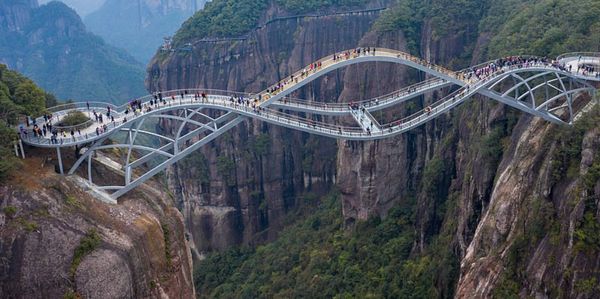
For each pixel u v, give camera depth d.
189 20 151.50
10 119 54.22
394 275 84.12
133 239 51.38
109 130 58.41
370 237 97.94
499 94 71.75
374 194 103.00
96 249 47.66
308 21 147.12
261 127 136.00
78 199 51.22
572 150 54.94
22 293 44.91
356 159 104.50
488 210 67.38
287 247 111.69
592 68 70.31
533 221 56.25
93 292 46.00
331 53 147.88
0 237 45.19
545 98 75.69
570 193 52.78
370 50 86.31
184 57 144.75
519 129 72.25
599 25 79.94
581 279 48.81
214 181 134.75
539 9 95.00
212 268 120.94
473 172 77.31
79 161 56.22
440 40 112.00
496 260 60.31
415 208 97.12
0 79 58.44
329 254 97.88
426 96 107.88
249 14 145.50
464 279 64.62
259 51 144.88
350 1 151.25
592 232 49.16
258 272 105.94
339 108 83.19
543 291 52.69
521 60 76.00
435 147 102.25
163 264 54.50
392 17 116.75
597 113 55.66
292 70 146.25
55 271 45.69
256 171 135.88
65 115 62.69
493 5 113.88
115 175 61.62
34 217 46.91
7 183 47.88
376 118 107.44
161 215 59.31
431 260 81.38
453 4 114.62
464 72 91.56
